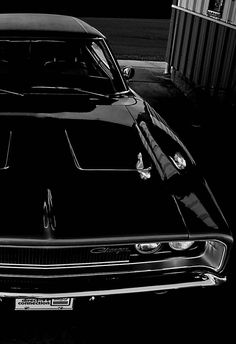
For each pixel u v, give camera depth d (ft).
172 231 7.00
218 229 7.23
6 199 7.02
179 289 7.60
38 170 7.70
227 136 18.56
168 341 8.18
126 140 9.06
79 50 11.02
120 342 8.05
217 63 21.54
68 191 7.32
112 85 11.12
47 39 10.87
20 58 10.64
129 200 7.36
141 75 27.20
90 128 9.27
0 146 8.27
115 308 8.82
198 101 23.07
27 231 6.58
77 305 7.40
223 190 14.06
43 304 7.32
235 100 20.07
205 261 7.59
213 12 21.53
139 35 39.73
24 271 6.97
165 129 10.26
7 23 11.28
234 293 9.58
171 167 8.63
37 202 7.02
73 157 8.21
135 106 10.75
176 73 26.99
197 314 8.89
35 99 10.06
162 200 7.54
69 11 48.98
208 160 16.15
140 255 7.36
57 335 8.04
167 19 51.78
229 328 8.61
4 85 10.28
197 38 23.65
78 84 10.72
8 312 8.43
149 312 8.82
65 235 6.60
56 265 6.95
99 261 7.14
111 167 8.11
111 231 6.77
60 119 9.43
